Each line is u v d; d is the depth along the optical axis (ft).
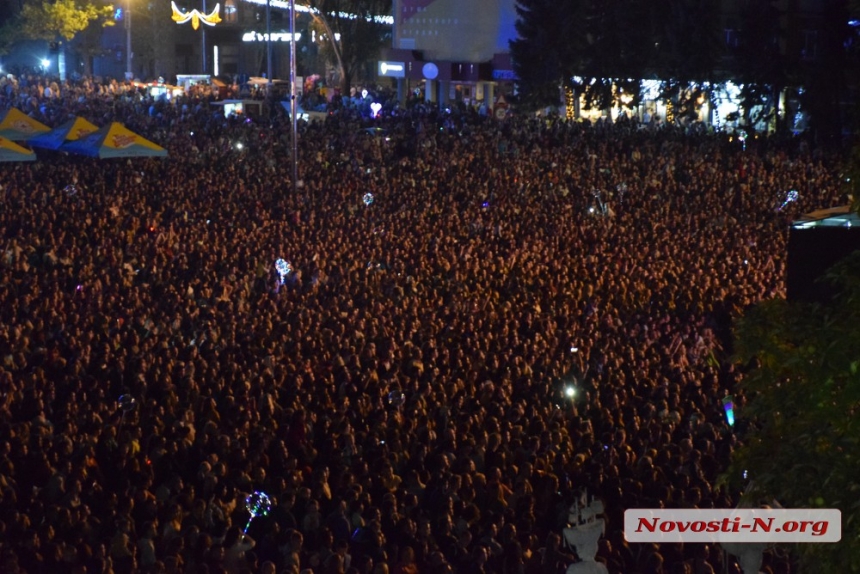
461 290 70.18
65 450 40.16
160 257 76.18
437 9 209.36
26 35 250.16
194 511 35.94
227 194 101.30
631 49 172.86
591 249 86.33
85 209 90.43
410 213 96.84
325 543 33.09
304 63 300.81
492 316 64.03
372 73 301.84
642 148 137.28
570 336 59.77
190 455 41.24
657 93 189.26
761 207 105.50
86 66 298.56
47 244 76.38
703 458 42.01
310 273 73.82
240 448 40.75
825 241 31.42
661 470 39.88
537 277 74.43
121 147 111.45
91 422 42.45
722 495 37.96
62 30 246.47
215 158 121.49
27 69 278.87
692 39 166.20
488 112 186.50
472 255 80.53
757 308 20.62
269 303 65.67
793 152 141.38
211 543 33.01
